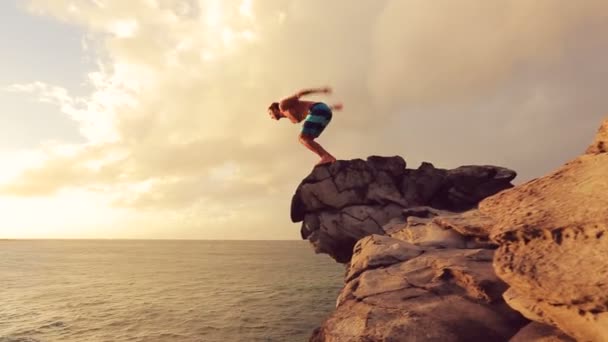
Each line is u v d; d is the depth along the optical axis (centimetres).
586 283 326
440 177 2305
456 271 683
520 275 390
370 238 1015
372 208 2138
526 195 473
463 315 583
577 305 333
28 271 10450
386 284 729
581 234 360
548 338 439
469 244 940
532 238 411
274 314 4194
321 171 2239
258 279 8112
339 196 2183
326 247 2216
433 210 1950
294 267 11750
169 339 3203
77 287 6988
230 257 18488
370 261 866
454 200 2264
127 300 5397
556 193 430
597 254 336
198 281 7862
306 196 2236
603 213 342
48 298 5669
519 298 482
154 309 4628
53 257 18075
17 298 5691
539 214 415
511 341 488
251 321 3822
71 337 3312
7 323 3881
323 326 665
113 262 14738
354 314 645
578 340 373
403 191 2250
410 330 557
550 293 355
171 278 8556
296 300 5178
